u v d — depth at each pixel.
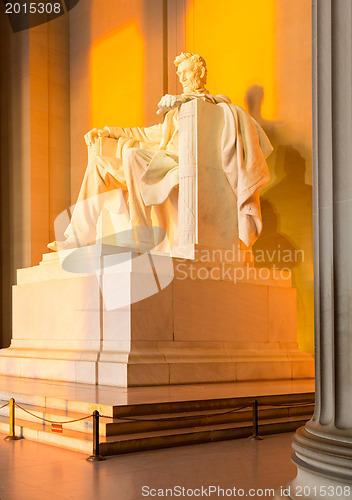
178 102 15.67
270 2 20.11
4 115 25.86
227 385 13.79
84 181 17.05
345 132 5.40
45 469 7.88
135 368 13.06
